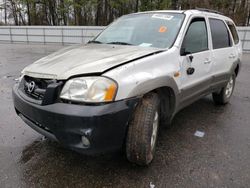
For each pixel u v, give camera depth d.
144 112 2.44
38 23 29.91
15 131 3.42
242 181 2.46
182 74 3.02
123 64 2.37
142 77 2.39
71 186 2.35
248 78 7.50
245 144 3.22
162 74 2.62
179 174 2.55
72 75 2.23
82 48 3.10
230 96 4.96
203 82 3.60
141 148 2.45
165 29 3.29
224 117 4.18
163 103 2.97
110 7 26.89
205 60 3.55
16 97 2.65
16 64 9.15
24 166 2.63
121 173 2.55
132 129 2.41
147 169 2.63
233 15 22.91
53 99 2.23
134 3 26.36
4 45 17.98
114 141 2.26
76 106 2.14
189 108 4.63
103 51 2.84
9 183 2.36
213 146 3.15
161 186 2.37
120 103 2.19
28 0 27.88
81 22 27.59
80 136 2.19
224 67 4.29
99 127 2.11
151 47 3.01
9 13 31.02
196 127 3.74
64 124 2.16
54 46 17.42
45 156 2.83
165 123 3.10
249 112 4.46
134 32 3.46
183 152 2.99
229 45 4.54
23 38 19.62
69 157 2.82
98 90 2.15
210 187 2.37
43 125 2.33
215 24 4.09
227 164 2.75
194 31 3.43
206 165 2.72
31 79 2.52
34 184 2.36
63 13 27.83
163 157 2.87
